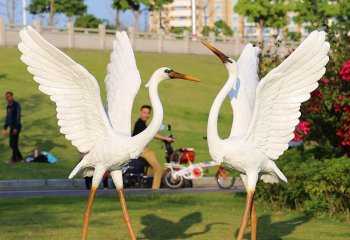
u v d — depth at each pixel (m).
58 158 22.45
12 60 34.31
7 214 13.08
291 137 9.70
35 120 26.47
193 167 19.02
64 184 19.48
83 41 38.69
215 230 11.84
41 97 29.45
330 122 15.03
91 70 34.50
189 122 29.33
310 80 9.60
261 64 15.22
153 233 11.47
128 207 14.16
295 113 9.64
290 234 11.70
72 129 9.91
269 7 57.50
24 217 12.72
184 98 33.06
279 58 15.97
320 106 14.69
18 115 21.77
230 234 11.52
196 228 11.99
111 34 40.66
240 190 18.41
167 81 35.56
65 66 9.70
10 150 23.14
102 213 13.32
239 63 10.73
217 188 19.08
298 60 9.41
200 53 42.56
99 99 9.74
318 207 13.46
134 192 17.47
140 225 12.16
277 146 9.79
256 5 57.62
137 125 17.48
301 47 9.34
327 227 12.41
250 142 9.73
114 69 10.59
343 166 13.04
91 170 10.49
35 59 9.73
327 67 14.81
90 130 9.96
